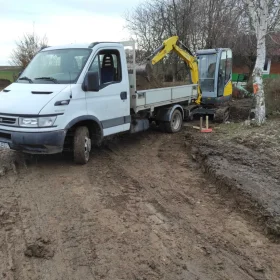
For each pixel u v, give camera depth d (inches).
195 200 207.8
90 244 154.9
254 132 366.9
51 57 277.0
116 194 213.3
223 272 137.5
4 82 1040.8
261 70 402.0
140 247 153.6
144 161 285.9
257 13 403.9
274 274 137.0
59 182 229.6
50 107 231.0
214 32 860.6
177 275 134.6
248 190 207.5
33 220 176.6
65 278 131.5
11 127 235.8
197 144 327.6
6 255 145.6
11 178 235.9
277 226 165.8
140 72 374.6
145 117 354.9
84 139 260.5
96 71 256.2
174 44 409.7
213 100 486.6
